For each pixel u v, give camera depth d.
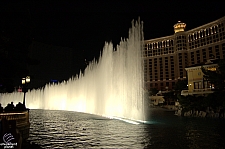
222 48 135.88
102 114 49.59
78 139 19.22
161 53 168.25
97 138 19.59
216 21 139.50
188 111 49.00
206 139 19.11
